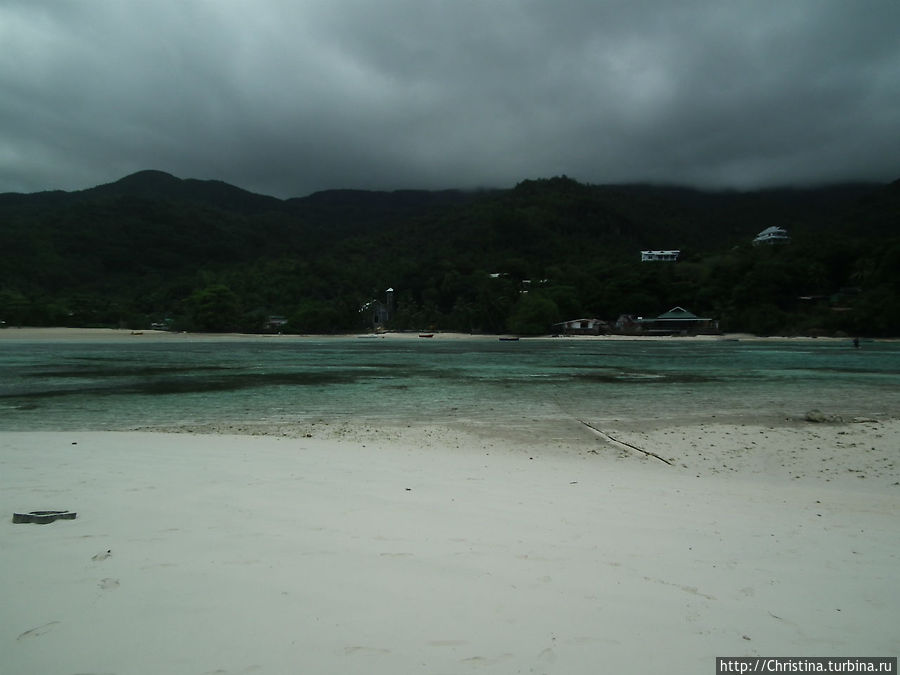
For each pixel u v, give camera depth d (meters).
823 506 7.37
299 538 4.95
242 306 133.62
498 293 135.50
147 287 155.38
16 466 8.05
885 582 4.55
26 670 2.93
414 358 52.72
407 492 7.01
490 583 4.17
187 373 34.06
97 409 18.64
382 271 174.62
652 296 131.62
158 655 3.08
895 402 21.00
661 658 3.26
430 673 3.00
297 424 15.38
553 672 3.05
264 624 3.43
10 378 30.20
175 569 4.16
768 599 4.14
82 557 4.34
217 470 7.96
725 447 12.35
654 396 22.89
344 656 3.12
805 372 36.44
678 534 5.65
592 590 4.14
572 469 9.59
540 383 28.62
